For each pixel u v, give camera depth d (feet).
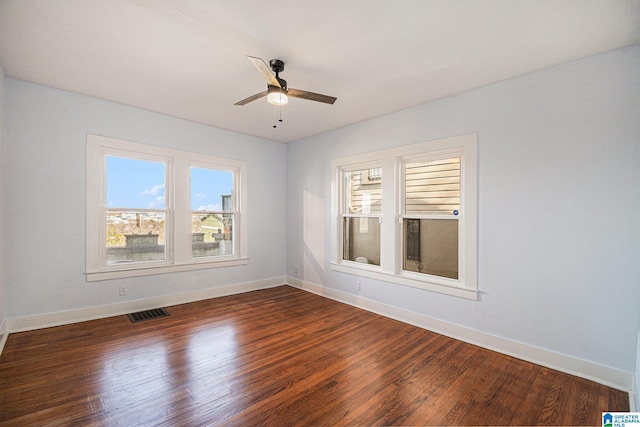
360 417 6.23
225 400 6.73
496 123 9.48
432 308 11.00
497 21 6.55
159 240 13.30
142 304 12.67
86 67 8.91
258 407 6.51
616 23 6.51
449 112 10.60
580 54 7.80
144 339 9.83
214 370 8.00
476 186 9.86
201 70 9.02
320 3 6.04
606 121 7.64
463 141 10.18
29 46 7.77
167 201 13.51
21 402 6.50
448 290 10.51
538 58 8.04
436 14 6.36
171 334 10.28
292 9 6.23
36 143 10.31
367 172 13.91
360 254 14.17
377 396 6.95
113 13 6.40
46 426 5.81
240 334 10.40
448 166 11.00
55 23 6.76
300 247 17.01
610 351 7.52
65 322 10.89
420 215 11.76
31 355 8.59
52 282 10.68
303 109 12.11
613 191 7.54
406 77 9.27
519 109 9.02
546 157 8.52
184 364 8.29
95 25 6.84
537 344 8.64
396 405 6.64
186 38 7.35
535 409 6.55
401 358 8.80
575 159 8.06
